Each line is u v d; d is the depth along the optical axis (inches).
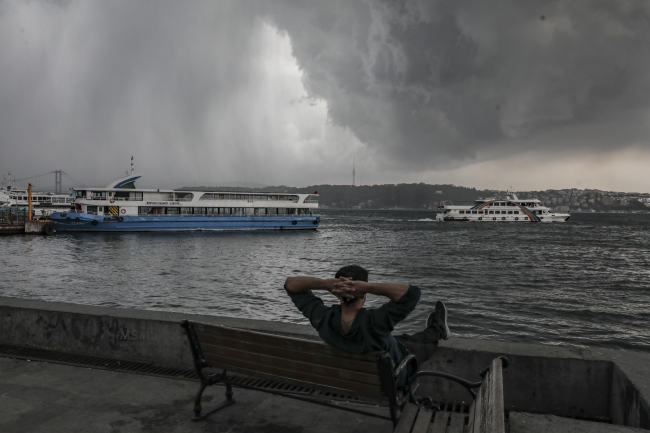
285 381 139.5
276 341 131.2
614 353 155.6
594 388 150.0
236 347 142.9
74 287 1061.8
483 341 170.7
